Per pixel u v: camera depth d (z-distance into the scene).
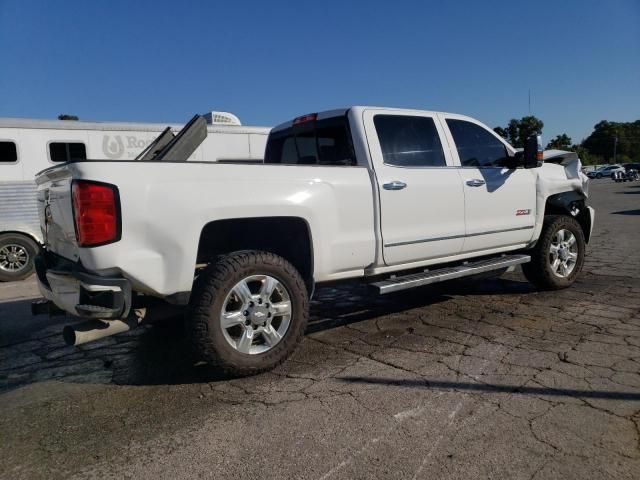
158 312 3.66
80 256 3.31
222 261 3.58
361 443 2.72
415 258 4.69
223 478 2.46
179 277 3.41
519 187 5.53
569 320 4.82
